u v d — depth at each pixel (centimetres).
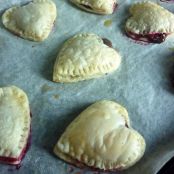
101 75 29
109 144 24
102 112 25
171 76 29
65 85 28
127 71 29
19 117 25
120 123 25
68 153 24
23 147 24
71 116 27
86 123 24
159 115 27
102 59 28
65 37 31
